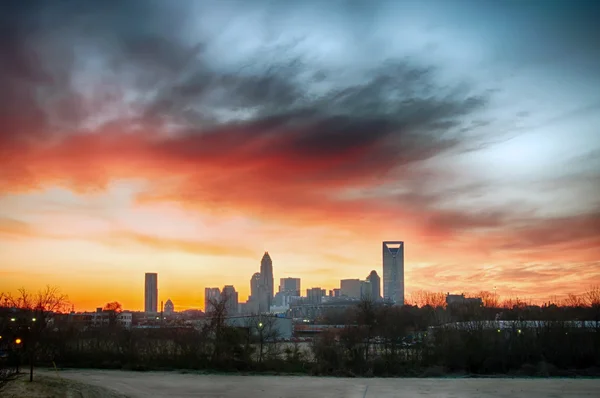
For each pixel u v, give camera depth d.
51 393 53.88
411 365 89.69
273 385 73.12
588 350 89.69
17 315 102.50
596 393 66.38
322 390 68.75
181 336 98.19
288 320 161.75
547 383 75.25
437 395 64.94
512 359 89.56
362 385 73.31
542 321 110.69
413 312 142.12
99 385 67.00
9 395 51.62
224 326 94.69
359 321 112.69
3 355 79.56
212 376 82.31
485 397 63.69
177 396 63.91
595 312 114.94
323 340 103.62
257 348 103.12
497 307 145.75
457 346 90.25
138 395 63.38
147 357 93.31
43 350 94.38
